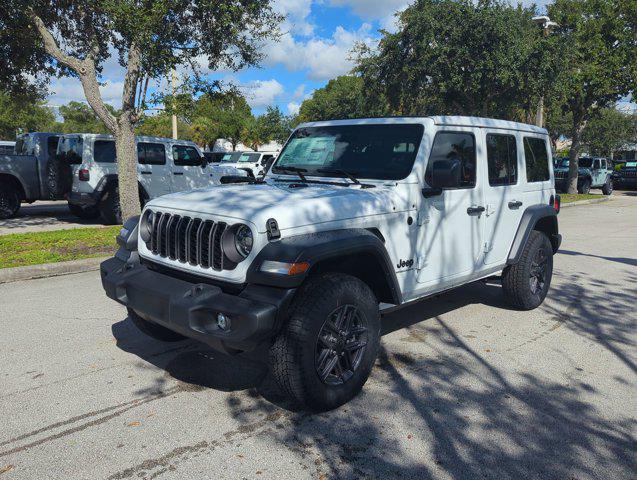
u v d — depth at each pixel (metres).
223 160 26.03
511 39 17.50
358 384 3.78
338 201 3.75
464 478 2.96
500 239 5.46
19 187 13.52
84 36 10.55
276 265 3.24
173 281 3.69
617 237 12.02
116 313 5.77
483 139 5.10
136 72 9.80
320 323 3.41
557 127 39.19
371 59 20.77
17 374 4.21
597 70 20.83
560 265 8.84
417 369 4.43
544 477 2.98
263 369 4.36
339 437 3.36
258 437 3.34
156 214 3.96
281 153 5.19
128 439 3.29
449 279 4.77
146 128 11.95
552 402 3.88
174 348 4.78
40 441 3.26
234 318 3.21
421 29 18.45
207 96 10.52
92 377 4.17
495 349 4.91
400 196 4.17
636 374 4.40
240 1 9.59
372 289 4.11
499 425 3.54
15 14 10.66
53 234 9.91
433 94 20.73
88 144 11.75
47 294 6.51
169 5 8.94
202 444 3.25
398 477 2.96
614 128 53.00
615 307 6.34
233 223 3.37
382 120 4.70
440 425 3.53
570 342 5.12
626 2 20.20
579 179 25.64
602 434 3.45
